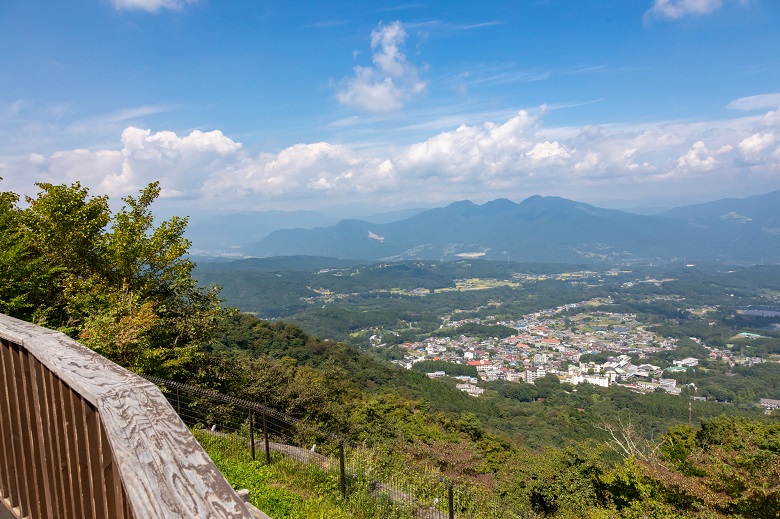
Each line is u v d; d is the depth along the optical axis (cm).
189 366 1114
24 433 182
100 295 927
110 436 110
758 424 1415
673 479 1012
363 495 657
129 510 128
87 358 152
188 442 115
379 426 1859
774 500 832
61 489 160
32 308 923
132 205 1197
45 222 1019
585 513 1206
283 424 827
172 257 1163
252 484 564
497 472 1557
